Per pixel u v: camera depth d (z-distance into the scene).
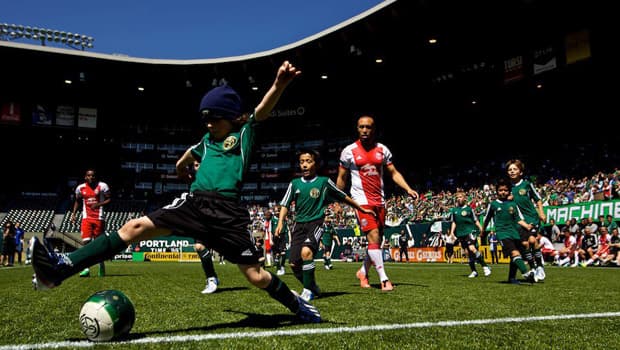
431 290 6.02
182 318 3.49
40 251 2.50
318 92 41.47
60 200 42.16
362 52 32.75
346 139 44.53
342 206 35.09
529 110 34.41
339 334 2.79
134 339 2.62
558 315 3.66
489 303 4.48
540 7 24.92
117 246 2.73
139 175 45.78
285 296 3.16
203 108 3.02
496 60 31.20
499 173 32.72
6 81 38.59
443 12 26.95
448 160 39.09
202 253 5.83
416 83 36.84
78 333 2.86
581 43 25.86
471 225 10.20
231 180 2.93
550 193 24.61
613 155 26.80
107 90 41.34
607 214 17.77
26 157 42.50
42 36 39.47
